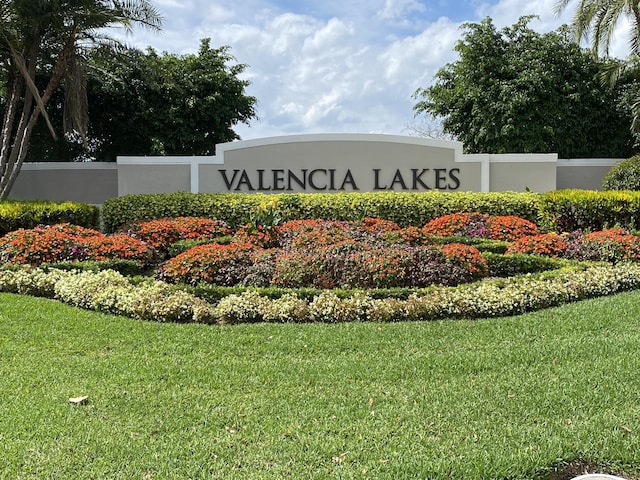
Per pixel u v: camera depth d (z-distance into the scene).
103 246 7.82
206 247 7.31
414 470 2.80
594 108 17.48
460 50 18.20
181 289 6.23
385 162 12.45
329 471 2.80
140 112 17.84
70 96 13.66
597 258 7.96
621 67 15.13
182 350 4.67
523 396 3.70
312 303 5.73
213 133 19.25
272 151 12.51
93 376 4.07
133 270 7.51
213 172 12.55
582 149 17.64
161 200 11.30
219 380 4.01
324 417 3.41
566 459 2.94
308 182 12.49
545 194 11.22
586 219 10.38
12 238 7.83
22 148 13.15
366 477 2.74
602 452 2.98
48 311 5.79
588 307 5.87
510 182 12.58
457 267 6.78
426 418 3.40
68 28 12.65
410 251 6.99
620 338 4.89
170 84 15.25
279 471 2.80
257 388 3.87
